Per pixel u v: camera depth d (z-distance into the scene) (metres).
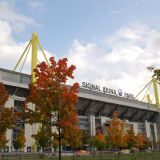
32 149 129.50
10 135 121.19
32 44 167.25
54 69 26.31
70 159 74.69
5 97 37.50
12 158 85.25
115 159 70.69
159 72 17.39
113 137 66.50
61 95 25.61
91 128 186.00
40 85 25.88
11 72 150.50
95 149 148.38
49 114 25.94
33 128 137.25
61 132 26.62
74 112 26.31
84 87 193.88
